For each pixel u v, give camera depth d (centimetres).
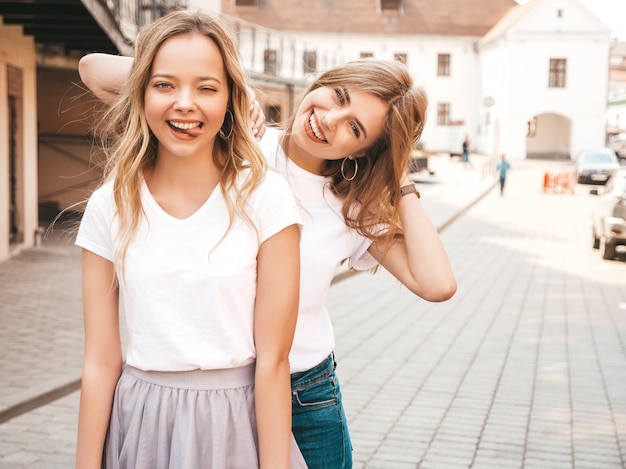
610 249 1441
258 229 189
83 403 196
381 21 5819
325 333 246
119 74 258
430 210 2238
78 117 1728
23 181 1340
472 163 4728
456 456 478
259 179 189
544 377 662
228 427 191
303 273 237
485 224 2028
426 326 855
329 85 231
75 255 1307
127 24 1538
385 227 238
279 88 2395
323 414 241
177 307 186
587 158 3400
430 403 583
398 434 514
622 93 7200
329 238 239
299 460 204
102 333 197
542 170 4309
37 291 978
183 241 186
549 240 1731
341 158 239
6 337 729
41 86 1722
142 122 186
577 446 500
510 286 1143
